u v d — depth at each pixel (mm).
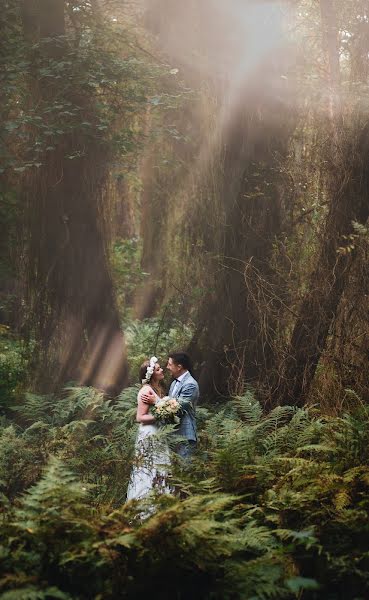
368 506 5266
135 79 11219
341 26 11359
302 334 9727
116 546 4348
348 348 9469
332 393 9414
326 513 5238
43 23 11359
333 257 9781
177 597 4332
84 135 11273
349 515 4973
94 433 8953
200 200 11805
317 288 9734
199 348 11023
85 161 11531
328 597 4645
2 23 10930
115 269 13180
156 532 4266
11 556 4203
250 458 6016
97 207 11836
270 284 10180
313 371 9656
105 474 6805
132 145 11344
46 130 10742
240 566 4371
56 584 4199
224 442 6246
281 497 5246
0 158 10922
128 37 13250
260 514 5344
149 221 14172
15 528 4363
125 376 11711
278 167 10828
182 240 12188
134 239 15828
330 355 9531
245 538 4578
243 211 11008
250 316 10484
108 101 11680
